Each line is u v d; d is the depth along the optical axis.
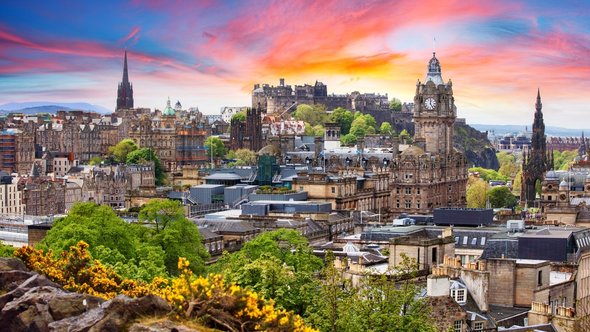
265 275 158.50
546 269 192.00
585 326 170.25
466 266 183.38
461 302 169.00
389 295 146.38
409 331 141.25
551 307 178.25
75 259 144.62
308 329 103.06
